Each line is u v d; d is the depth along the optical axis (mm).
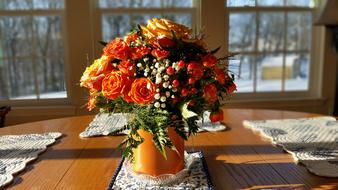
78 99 2201
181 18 2324
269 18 2404
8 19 2262
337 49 2287
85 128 1377
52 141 1211
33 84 2369
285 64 2490
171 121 803
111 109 858
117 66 805
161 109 791
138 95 765
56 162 1014
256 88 2482
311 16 2428
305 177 869
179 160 890
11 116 2260
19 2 2238
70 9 2092
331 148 1067
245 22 2379
